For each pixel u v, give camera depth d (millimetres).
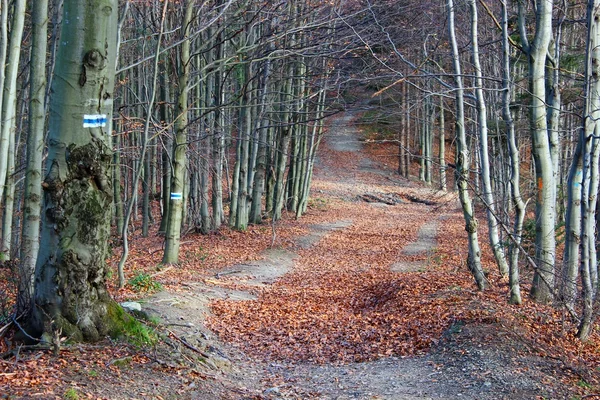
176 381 6262
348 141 51344
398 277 15109
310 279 16578
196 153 19125
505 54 10836
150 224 28688
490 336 8695
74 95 5941
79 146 6027
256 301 12938
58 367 5695
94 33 5887
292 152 29984
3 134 10406
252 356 8945
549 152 10602
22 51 17406
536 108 10359
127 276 13695
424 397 6684
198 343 8383
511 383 7047
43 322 6266
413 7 13859
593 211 9188
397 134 46812
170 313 10023
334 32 14188
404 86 18016
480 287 11930
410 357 8609
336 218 31594
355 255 21438
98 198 6246
